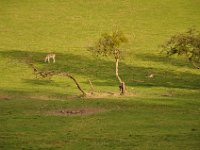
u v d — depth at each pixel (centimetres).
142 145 10262
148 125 12644
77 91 19600
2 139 10850
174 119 13600
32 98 17675
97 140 10769
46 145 10288
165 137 11031
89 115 14312
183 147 10050
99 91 19638
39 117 13825
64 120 13388
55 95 18450
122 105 16225
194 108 15888
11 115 14138
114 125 12669
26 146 10194
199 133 11531
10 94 18512
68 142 10581
